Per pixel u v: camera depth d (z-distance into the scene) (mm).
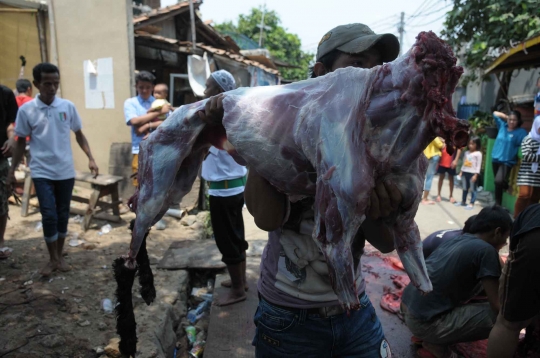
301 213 1518
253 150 1330
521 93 9125
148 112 5688
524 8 7770
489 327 2557
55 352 2650
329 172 1149
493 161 6992
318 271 1522
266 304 1623
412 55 1090
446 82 1069
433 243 3186
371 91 1147
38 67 3811
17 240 4742
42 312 3137
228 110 1401
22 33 7457
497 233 2686
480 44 8539
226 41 12469
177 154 1570
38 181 3762
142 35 8102
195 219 6016
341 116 1178
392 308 3301
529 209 1896
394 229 1382
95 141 7301
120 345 1804
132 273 1688
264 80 11820
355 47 1472
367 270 4070
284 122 1285
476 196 8133
